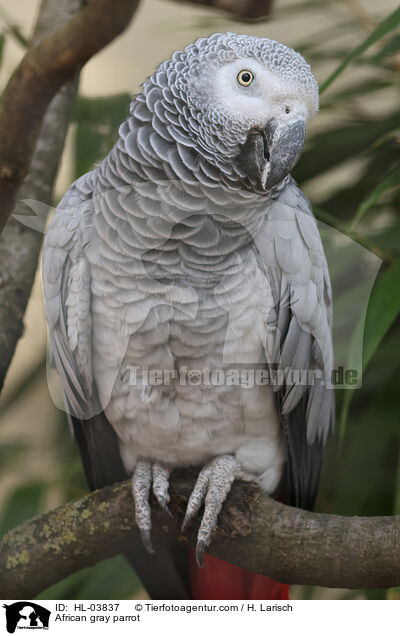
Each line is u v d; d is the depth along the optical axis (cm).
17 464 267
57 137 215
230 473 184
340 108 261
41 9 229
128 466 200
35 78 131
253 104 177
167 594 208
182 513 182
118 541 173
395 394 230
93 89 362
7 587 170
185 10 377
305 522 156
